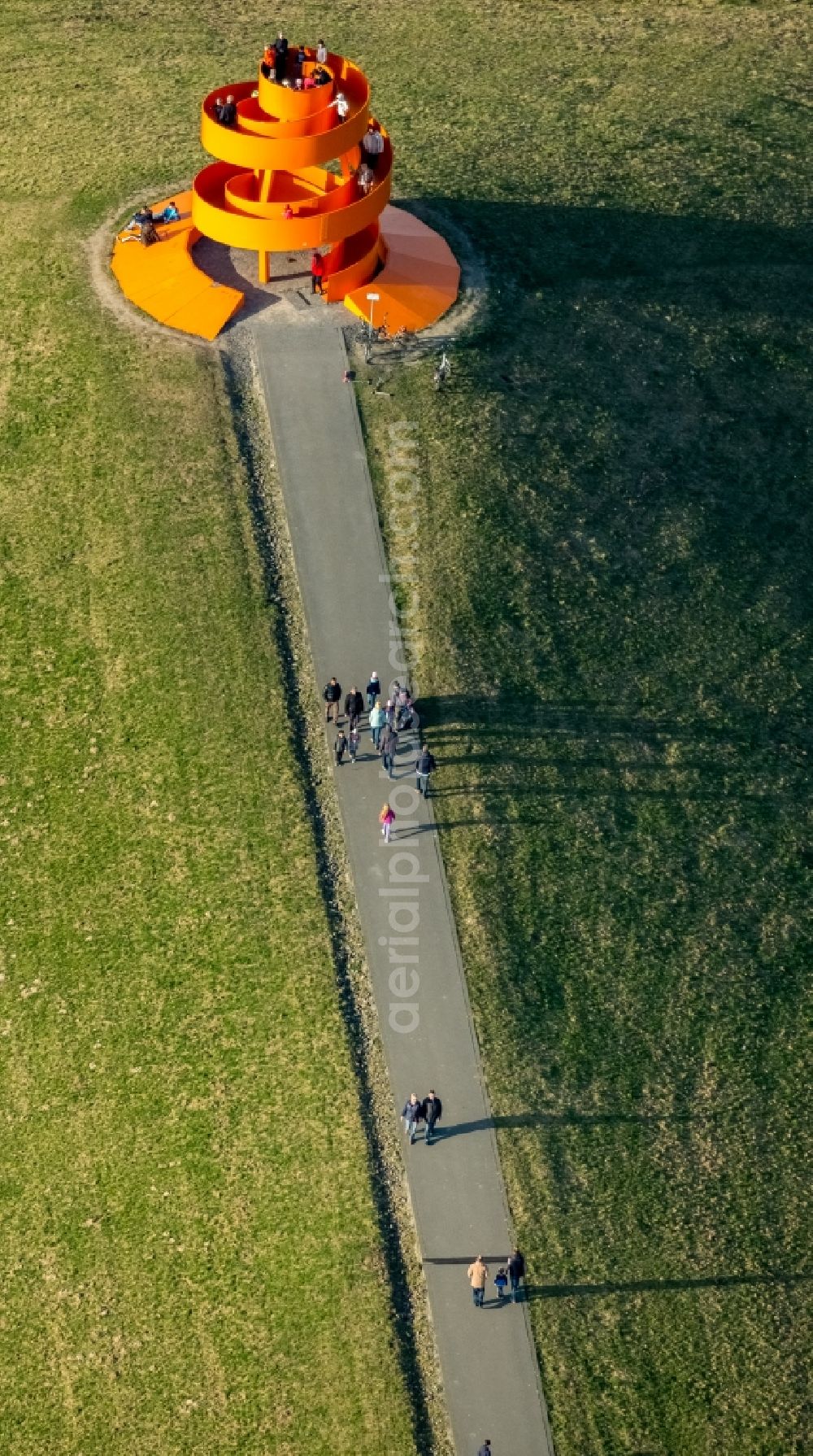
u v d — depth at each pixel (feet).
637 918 159.33
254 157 184.24
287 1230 141.69
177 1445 133.80
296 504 186.29
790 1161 146.61
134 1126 148.77
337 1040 150.10
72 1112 150.30
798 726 175.32
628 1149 145.69
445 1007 152.05
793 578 187.21
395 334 200.85
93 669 176.55
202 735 169.99
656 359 205.16
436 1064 148.97
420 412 194.08
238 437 192.13
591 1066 149.89
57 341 204.33
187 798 166.20
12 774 171.12
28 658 178.60
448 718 170.30
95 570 183.52
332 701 166.40
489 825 163.22
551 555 184.03
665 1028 152.87
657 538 187.93
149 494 188.44
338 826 163.22
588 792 166.91
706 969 156.97
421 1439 131.44
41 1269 143.13
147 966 156.97
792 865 165.27
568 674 175.01
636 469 193.57
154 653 176.35
